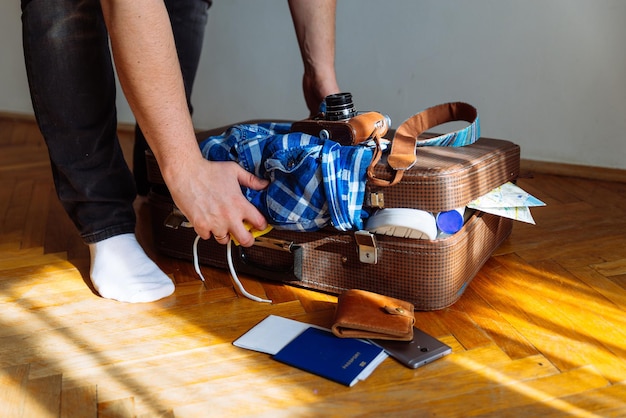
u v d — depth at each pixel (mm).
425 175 1084
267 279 1329
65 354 1087
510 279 1284
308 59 1448
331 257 1217
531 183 1891
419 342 1060
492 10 1937
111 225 1294
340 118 1212
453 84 2062
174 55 1061
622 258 1354
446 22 2016
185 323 1173
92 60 1213
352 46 2195
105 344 1114
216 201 1112
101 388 992
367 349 1048
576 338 1074
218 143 1251
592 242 1442
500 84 1990
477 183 1155
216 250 1358
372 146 1200
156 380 1008
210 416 919
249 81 2434
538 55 1910
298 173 1136
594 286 1243
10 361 1072
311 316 1178
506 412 902
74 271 1408
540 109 1955
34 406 952
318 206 1144
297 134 1178
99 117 1243
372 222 1140
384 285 1179
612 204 1688
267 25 2330
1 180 2098
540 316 1145
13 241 1588
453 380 977
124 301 1256
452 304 1191
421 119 1294
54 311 1232
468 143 1284
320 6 1400
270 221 1194
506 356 1031
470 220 1220
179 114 1073
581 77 1869
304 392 964
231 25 2398
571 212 1640
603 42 1812
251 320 1174
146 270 1282
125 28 1000
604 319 1128
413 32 2078
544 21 1873
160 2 1029
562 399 924
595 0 1791
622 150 1866
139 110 1060
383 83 2182
